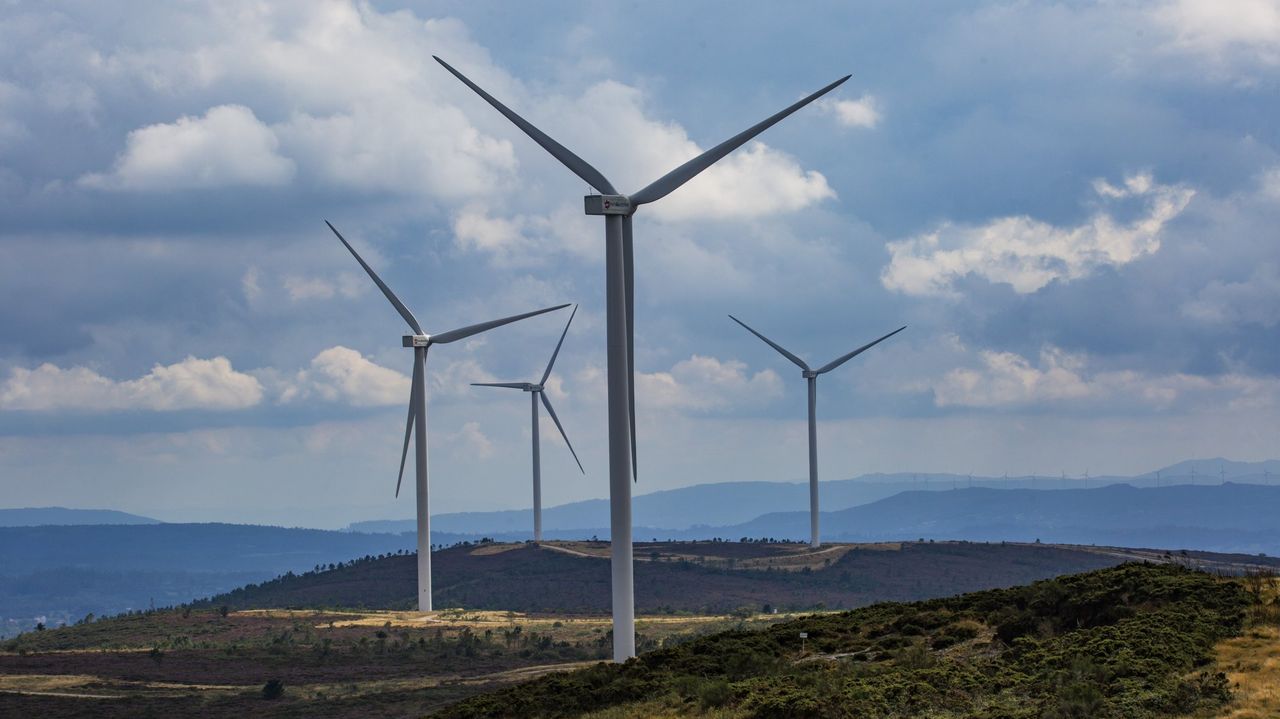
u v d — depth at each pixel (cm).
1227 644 6425
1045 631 7462
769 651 8444
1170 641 6469
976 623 8119
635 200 11794
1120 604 7456
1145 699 5606
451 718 8394
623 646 11306
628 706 7444
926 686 6369
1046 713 5572
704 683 7331
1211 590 7394
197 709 13412
